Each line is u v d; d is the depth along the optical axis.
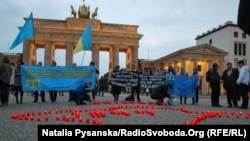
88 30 31.56
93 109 18.44
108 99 34.75
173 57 110.38
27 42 100.50
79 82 27.50
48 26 102.31
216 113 16.11
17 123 12.41
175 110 19.39
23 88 25.45
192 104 28.28
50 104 24.03
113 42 105.50
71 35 103.31
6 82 21.50
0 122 12.73
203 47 105.06
